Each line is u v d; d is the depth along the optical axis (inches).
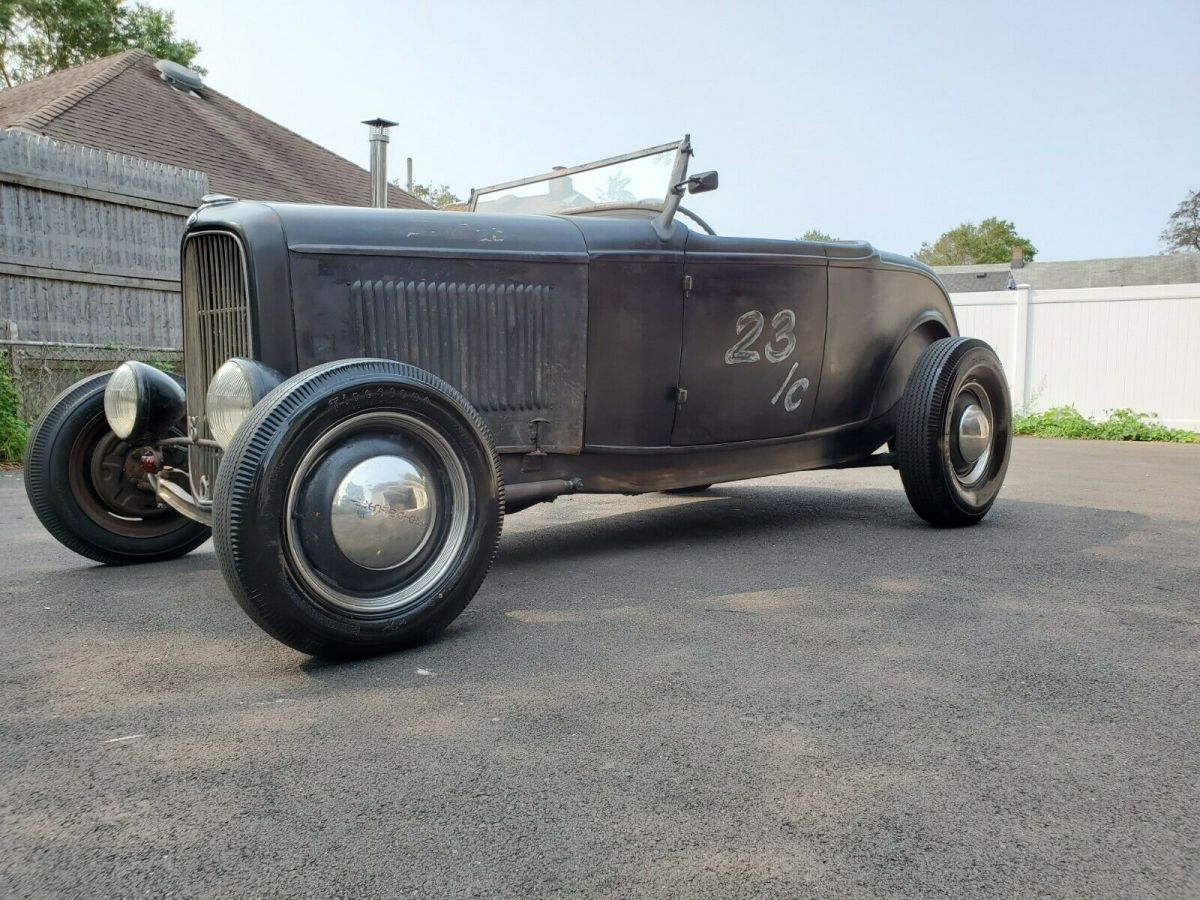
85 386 129.5
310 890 46.9
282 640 81.0
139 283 335.3
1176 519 165.0
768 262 137.9
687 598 107.3
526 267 116.3
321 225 104.7
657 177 134.3
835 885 47.2
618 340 124.3
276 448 79.0
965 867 48.9
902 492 208.2
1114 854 50.2
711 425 135.6
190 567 131.1
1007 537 146.3
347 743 65.6
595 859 49.8
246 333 101.3
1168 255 1636.3
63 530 126.2
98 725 69.3
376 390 85.0
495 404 115.6
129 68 536.4
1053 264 1704.0
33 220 300.5
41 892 46.8
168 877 48.2
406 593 87.9
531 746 64.8
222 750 64.4
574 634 92.8
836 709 71.5
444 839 52.0
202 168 481.1
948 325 173.3
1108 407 422.3
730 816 54.5
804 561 128.1
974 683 77.4
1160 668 81.2
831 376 149.9
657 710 71.5
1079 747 64.3
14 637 93.6
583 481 124.7
